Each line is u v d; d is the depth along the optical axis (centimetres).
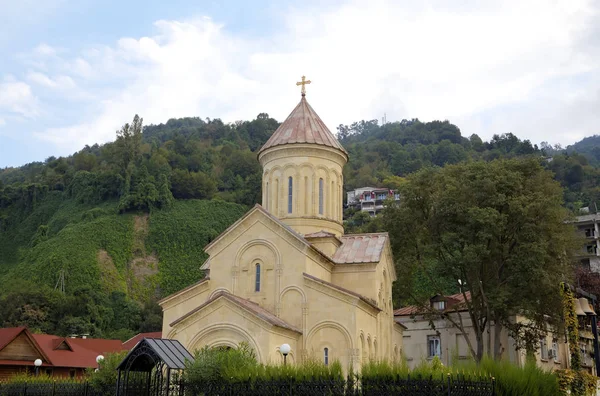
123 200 11531
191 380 2106
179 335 2891
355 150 18375
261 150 3984
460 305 4416
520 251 3734
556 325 3897
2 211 13012
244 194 12794
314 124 4009
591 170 14275
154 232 11125
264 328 2778
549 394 2130
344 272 3572
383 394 1791
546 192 4041
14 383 2686
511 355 4444
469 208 3850
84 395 2497
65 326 7731
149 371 2264
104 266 10081
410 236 4456
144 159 12631
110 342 5688
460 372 1852
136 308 9181
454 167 4303
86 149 18562
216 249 3378
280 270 3219
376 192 15038
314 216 3756
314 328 3081
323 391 1889
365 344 3198
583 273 5075
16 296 7888
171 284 10369
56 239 10556
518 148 16362
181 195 12419
